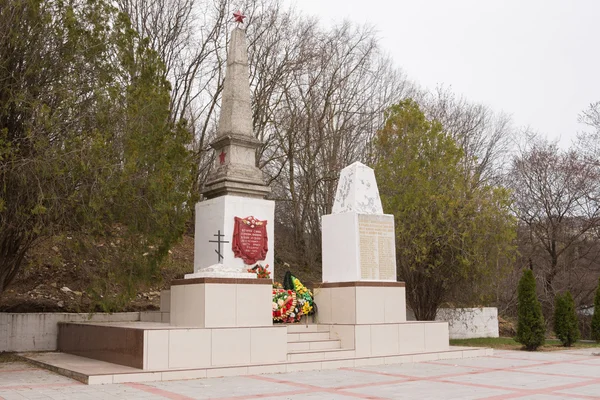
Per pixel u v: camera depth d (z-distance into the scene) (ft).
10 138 42.55
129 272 49.57
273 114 98.32
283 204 108.58
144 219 48.11
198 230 57.88
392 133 71.67
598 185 109.91
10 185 40.81
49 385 32.42
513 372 38.68
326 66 100.58
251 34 96.02
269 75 96.48
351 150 102.53
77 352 49.62
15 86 42.04
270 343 40.47
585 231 109.29
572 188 110.83
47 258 58.85
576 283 107.45
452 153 68.54
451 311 74.79
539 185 113.50
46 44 42.91
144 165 46.91
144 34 87.86
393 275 50.44
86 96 43.83
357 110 103.76
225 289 40.32
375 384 32.14
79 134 42.65
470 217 63.26
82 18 45.62
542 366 42.80
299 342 44.24
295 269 92.58
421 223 63.98
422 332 49.32
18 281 62.54
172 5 90.53
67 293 62.64
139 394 28.53
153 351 35.94
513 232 63.87
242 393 28.66
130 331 37.96
